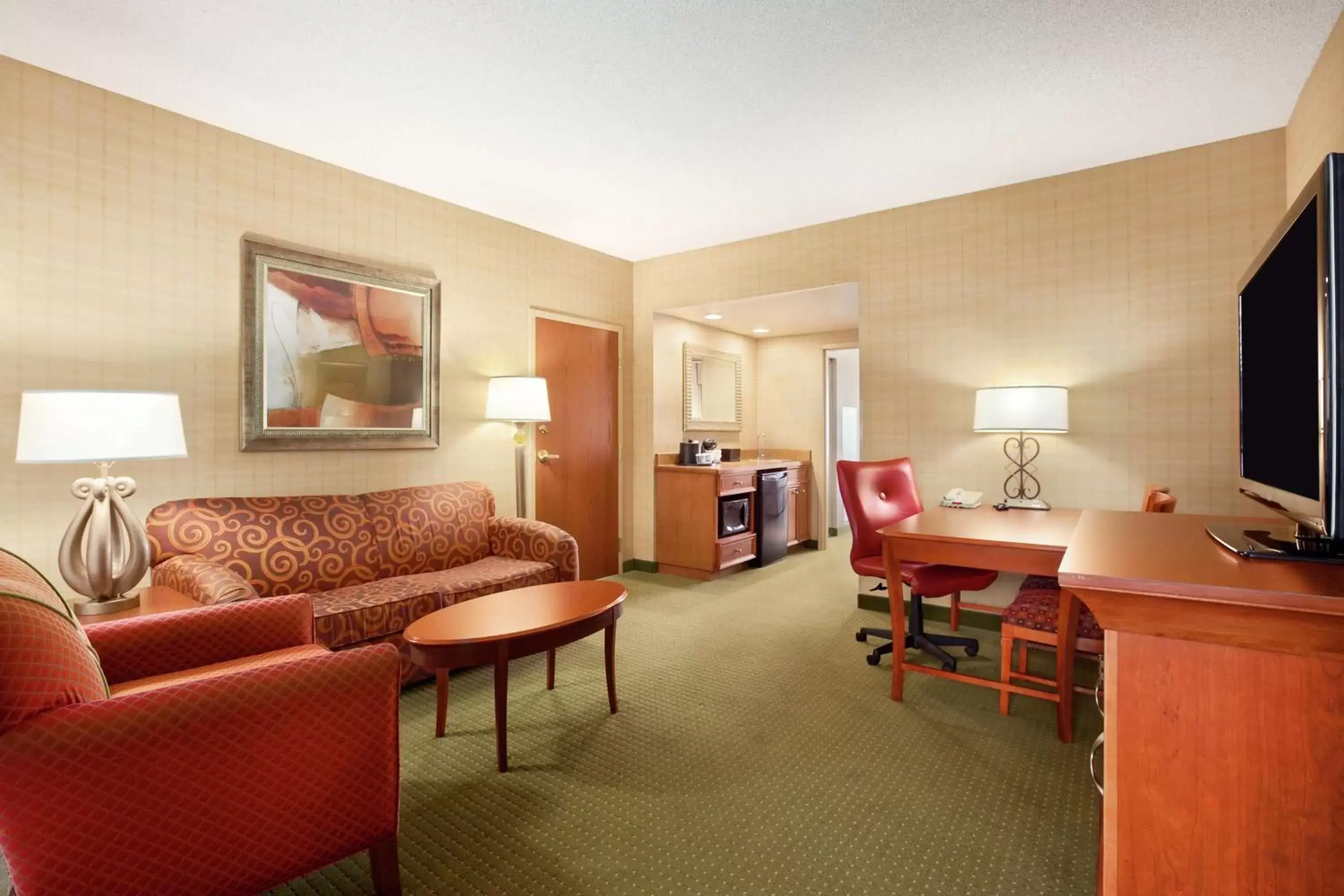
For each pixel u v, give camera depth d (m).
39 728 1.10
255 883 1.30
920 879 1.54
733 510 4.98
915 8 2.00
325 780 1.37
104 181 2.46
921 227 3.71
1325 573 0.92
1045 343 3.35
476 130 2.82
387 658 1.46
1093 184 3.22
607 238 4.44
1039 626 2.34
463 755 2.17
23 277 2.28
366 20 2.06
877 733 2.32
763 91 2.50
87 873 1.14
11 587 1.17
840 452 6.96
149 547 2.30
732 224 4.12
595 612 2.28
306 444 3.04
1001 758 2.13
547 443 4.36
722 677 2.86
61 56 2.24
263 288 2.88
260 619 1.93
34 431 1.92
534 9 2.00
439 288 3.62
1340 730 0.83
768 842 1.69
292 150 3.00
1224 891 0.88
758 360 6.57
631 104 2.60
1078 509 3.26
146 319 2.56
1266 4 1.99
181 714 1.21
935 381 3.67
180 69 2.34
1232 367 2.93
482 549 3.53
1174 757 0.90
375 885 1.46
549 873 1.57
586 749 2.20
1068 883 1.52
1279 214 2.82
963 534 2.37
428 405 3.56
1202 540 1.28
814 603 4.13
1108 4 1.99
